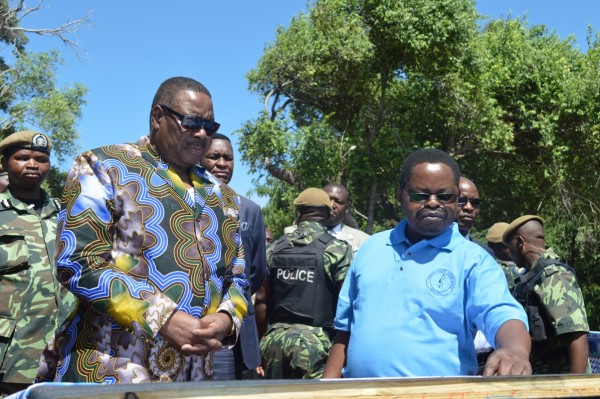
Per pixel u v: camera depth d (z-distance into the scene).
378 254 2.77
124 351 2.25
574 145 21.73
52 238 4.23
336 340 2.93
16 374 3.94
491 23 23.84
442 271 2.57
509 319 2.37
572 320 3.71
